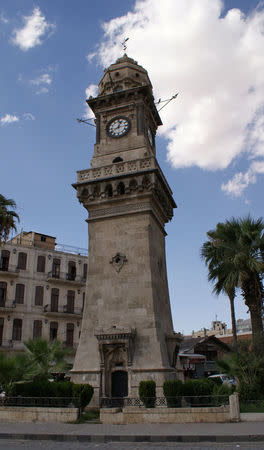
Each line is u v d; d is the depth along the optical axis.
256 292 28.41
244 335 67.44
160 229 33.22
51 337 55.75
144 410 19.27
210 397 21.16
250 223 30.09
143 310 26.62
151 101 35.59
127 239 29.06
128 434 15.92
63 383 22.42
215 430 16.19
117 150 32.97
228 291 29.67
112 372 25.64
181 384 22.56
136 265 28.08
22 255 56.66
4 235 33.56
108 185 30.62
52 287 58.03
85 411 24.23
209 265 32.28
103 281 28.44
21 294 54.88
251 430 15.83
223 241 31.20
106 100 34.81
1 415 21.03
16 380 22.41
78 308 59.34
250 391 23.25
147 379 24.41
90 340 27.03
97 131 34.66
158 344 25.41
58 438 16.28
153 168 29.23
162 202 32.50
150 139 36.12
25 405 21.47
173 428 17.17
